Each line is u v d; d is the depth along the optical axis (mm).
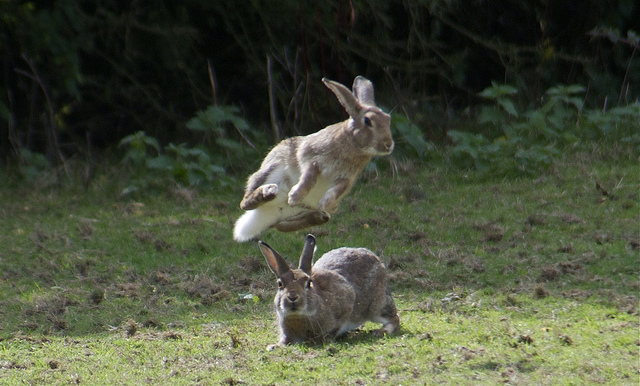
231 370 7848
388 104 19688
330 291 8852
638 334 8609
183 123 20141
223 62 20812
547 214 13781
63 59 17938
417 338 8688
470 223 13469
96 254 12492
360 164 7094
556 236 12758
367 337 9078
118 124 20750
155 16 19141
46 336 9359
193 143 19375
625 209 14000
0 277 11508
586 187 15086
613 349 8102
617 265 11375
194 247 12664
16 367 8125
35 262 12109
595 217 13625
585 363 7602
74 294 10844
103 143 20734
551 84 21172
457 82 20594
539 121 17516
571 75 21297
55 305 10312
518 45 21703
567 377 7277
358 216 13992
